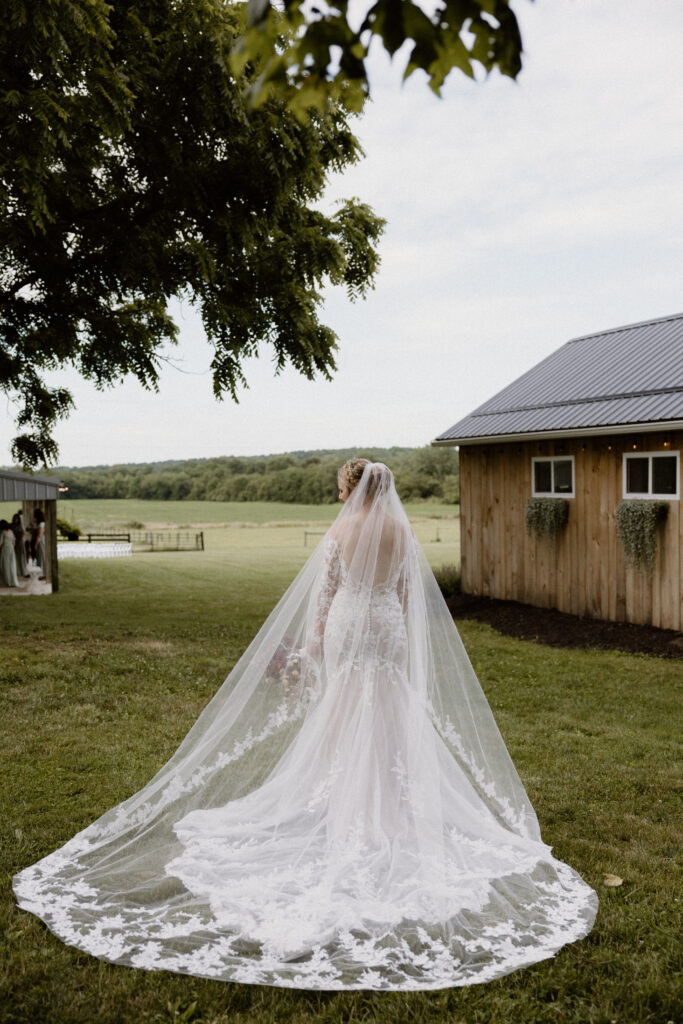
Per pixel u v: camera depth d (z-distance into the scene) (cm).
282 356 1136
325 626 336
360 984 238
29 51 652
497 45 122
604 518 1055
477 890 291
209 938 262
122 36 796
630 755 507
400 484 7462
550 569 1148
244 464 10206
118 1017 224
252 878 293
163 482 9962
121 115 720
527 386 1323
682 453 938
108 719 574
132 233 982
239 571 2323
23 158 664
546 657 875
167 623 1126
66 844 328
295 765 330
